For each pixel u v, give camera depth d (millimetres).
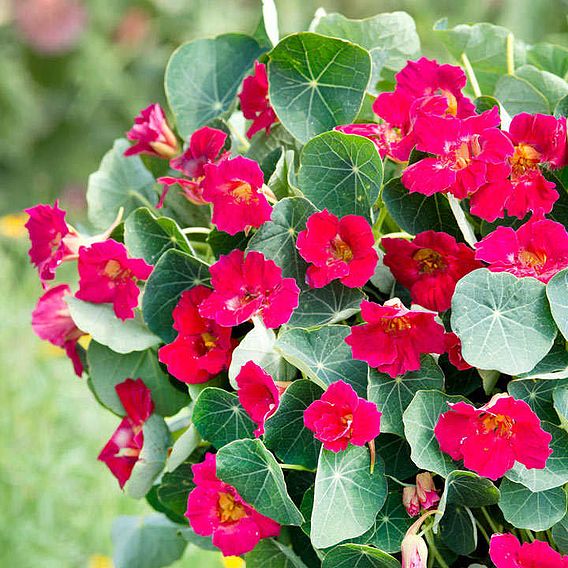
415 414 1239
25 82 3740
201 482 1284
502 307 1234
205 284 1326
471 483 1239
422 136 1261
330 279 1264
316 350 1270
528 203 1269
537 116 1271
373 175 1278
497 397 1212
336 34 1408
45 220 1354
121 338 1331
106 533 1986
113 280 1334
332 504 1234
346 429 1227
